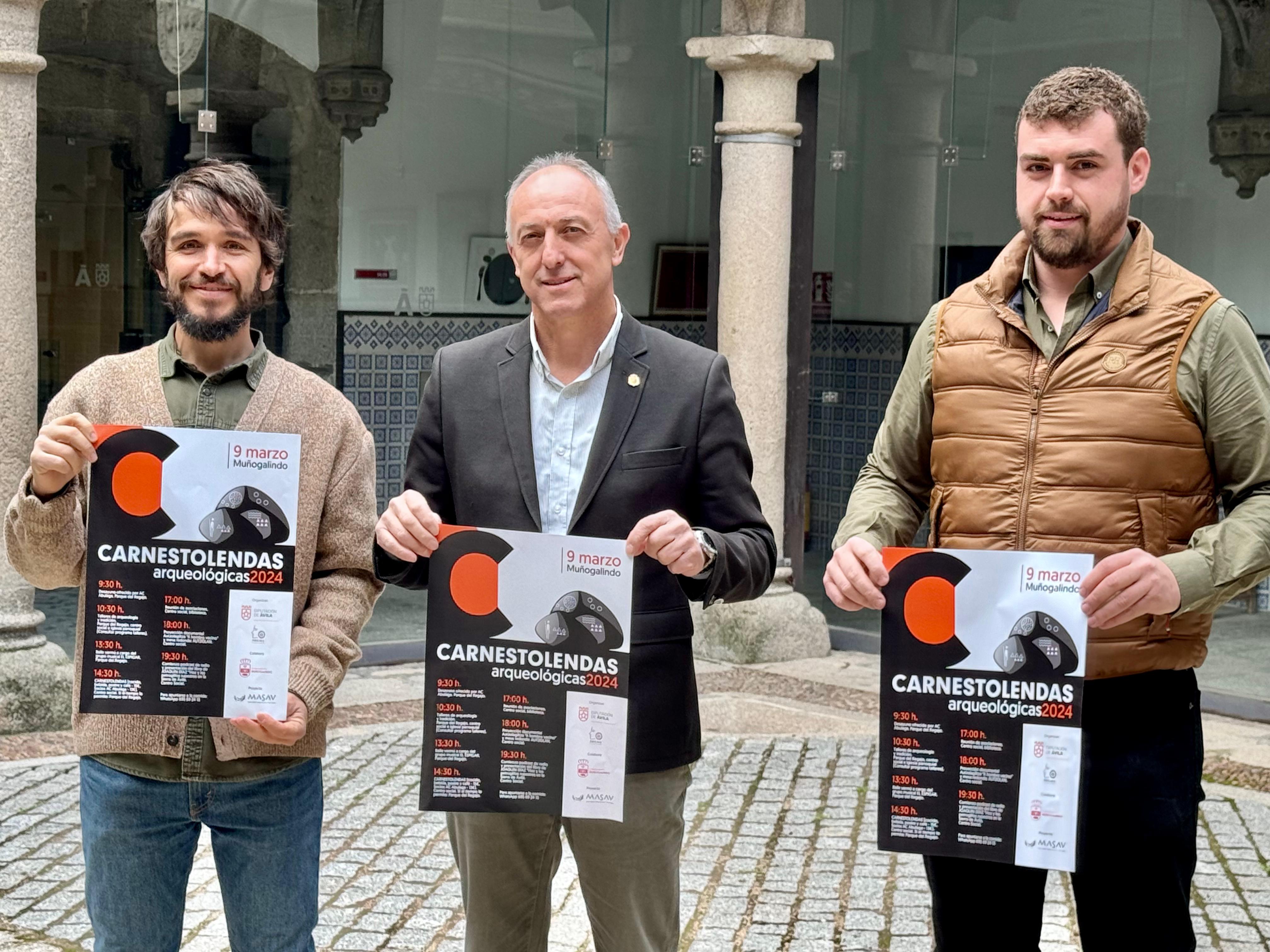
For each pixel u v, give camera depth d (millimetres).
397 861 5223
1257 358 2859
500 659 2816
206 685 2789
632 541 2770
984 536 2979
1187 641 2904
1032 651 2723
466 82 8180
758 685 7895
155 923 2949
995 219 8188
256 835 2938
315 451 2986
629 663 2787
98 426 2762
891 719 2789
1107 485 2875
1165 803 2895
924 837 2783
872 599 2775
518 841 3088
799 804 5922
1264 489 2828
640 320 8633
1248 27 7602
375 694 7641
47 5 7090
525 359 3080
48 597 8312
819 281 8625
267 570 2793
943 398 3061
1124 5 7844
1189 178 7809
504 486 3033
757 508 3084
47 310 7402
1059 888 4996
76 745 2934
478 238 8344
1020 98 8078
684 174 8633
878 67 8398
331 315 7934
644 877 3059
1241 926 4719
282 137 7672
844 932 4652
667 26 8539
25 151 6484
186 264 2865
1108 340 2893
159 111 7383
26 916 4668
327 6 7730
